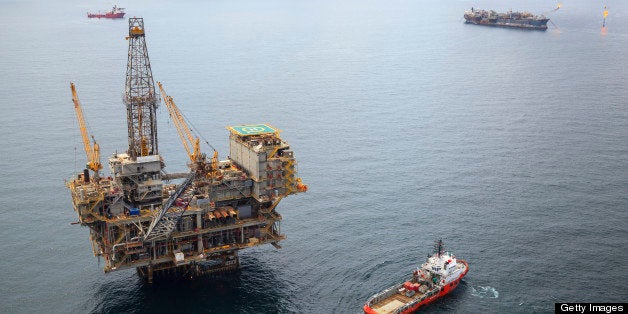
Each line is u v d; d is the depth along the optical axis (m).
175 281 130.50
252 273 132.88
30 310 119.06
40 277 130.50
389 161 197.00
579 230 146.75
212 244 134.12
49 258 138.00
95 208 123.69
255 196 134.50
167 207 121.94
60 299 123.00
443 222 152.00
